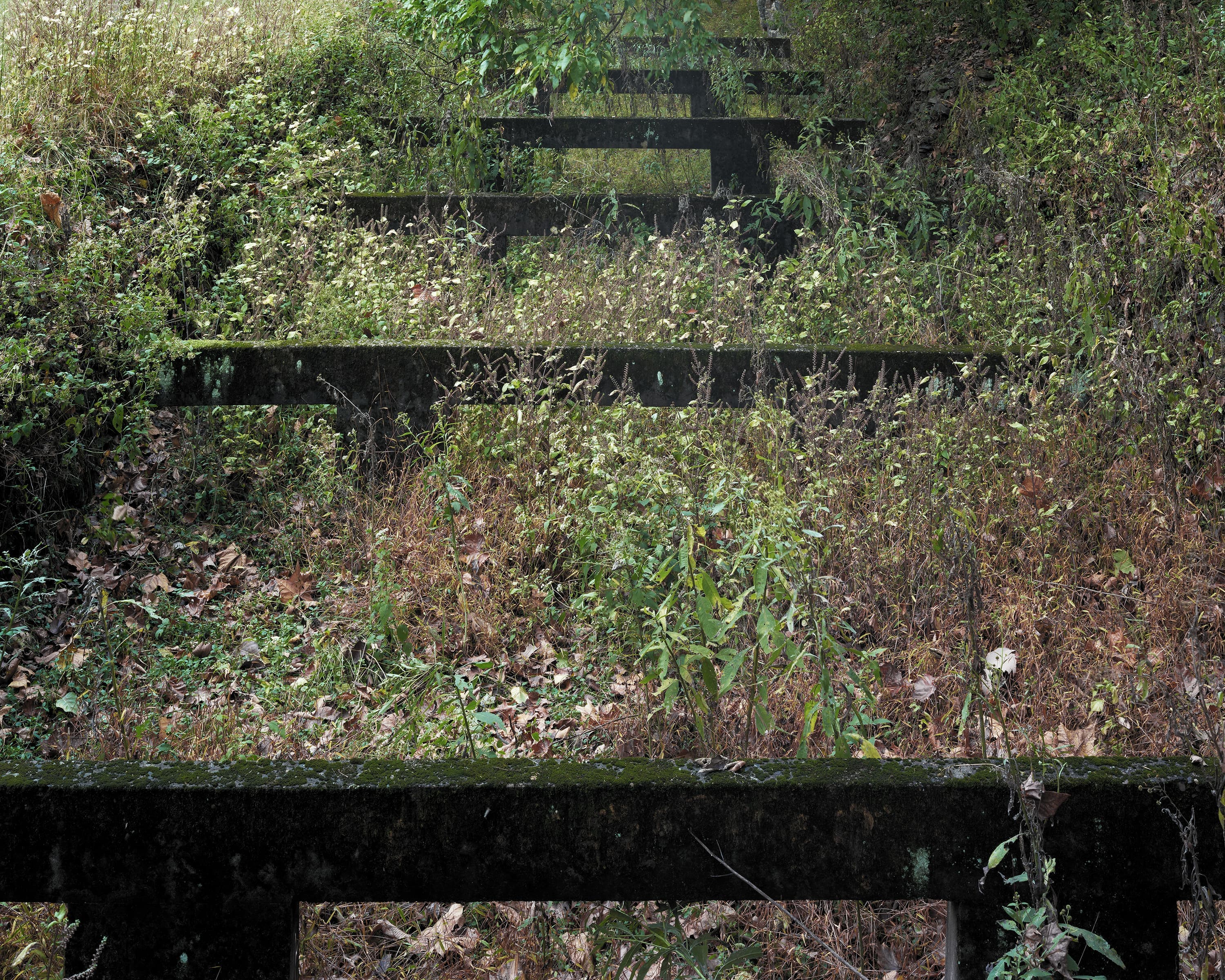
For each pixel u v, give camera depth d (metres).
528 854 1.94
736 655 2.66
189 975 1.96
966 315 6.09
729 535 3.66
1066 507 4.25
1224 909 2.32
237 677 3.91
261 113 7.67
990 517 4.27
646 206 7.81
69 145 6.47
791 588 3.08
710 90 9.90
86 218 5.78
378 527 4.54
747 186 8.72
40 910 2.74
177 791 1.91
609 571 3.78
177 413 5.30
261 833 1.92
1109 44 7.46
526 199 7.43
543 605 4.23
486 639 4.02
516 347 4.82
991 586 3.93
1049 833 1.91
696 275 6.53
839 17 9.45
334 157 7.45
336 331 5.52
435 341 4.95
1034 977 1.84
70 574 4.50
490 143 8.53
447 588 4.14
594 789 1.93
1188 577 3.98
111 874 1.93
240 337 5.66
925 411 4.84
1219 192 5.17
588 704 3.65
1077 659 3.67
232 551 4.64
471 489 4.63
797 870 1.95
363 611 4.11
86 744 3.41
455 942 2.74
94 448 4.80
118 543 4.59
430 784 1.93
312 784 1.93
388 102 8.66
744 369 4.99
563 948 2.71
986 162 7.27
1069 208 6.26
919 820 1.92
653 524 3.72
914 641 3.78
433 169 8.20
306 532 4.71
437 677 3.73
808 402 4.70
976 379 4.96
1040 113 7.20
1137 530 4.26
